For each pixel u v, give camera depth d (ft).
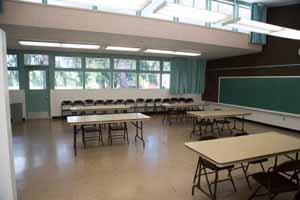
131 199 8.30
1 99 6.51
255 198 8.35
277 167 6.93
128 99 27.96
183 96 30.86
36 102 24.67
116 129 15.44
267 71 21.29
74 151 13.71
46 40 17.65
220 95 28.14
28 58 23.68
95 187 9.21
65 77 25.26
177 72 29.50
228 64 26.71
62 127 20.52
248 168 11.17
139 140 16.55
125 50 23.27
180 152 13.76
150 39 17.10
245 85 24.03
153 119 25.52
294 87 18.74
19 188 9.09
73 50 23.88
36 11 13.17
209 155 7.25
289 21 18.79
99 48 21.79
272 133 10.51
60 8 13.66
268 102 21.27
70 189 9.02
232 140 9.19
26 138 16.71
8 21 12.64
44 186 9.27
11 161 6.98
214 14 10.09
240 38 20.27
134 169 11.09
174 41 17.85
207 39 18.57
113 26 15.07
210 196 8.08
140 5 9.27
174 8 9.30
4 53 6.62
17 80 23.68
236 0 20.93
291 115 19.12
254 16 19.65
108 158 12.62
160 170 10.99
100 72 26.66
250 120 24.02
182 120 24.97
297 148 8.12
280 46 19.85
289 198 8.37
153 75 29.40
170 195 8.60
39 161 12.07
